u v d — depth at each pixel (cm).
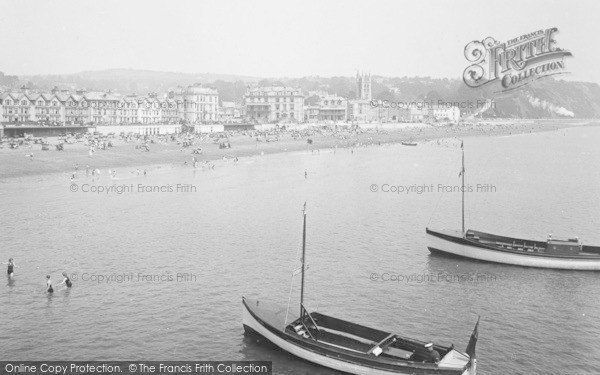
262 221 8719
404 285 5803
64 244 7062
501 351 4359
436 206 10369
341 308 5166
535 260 6369
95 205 9619
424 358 3881
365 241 7600
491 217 9438
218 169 15025
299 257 6756
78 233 7644
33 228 7844
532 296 5525
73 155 14488
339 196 11256
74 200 9962
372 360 3800
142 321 4778
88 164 13812
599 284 5897
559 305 5309
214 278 5909
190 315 4928
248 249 7069
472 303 5331
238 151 18738
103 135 19138
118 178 12638
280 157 18538
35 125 18425
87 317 4825
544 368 4103
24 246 6931
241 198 10781
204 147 18650
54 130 18312
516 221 9138
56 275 5878
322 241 7562
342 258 6762
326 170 15475
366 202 10644
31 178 11856
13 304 5066
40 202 9675
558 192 12206
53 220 8394
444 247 6838
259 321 4400
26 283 5612
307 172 14888
